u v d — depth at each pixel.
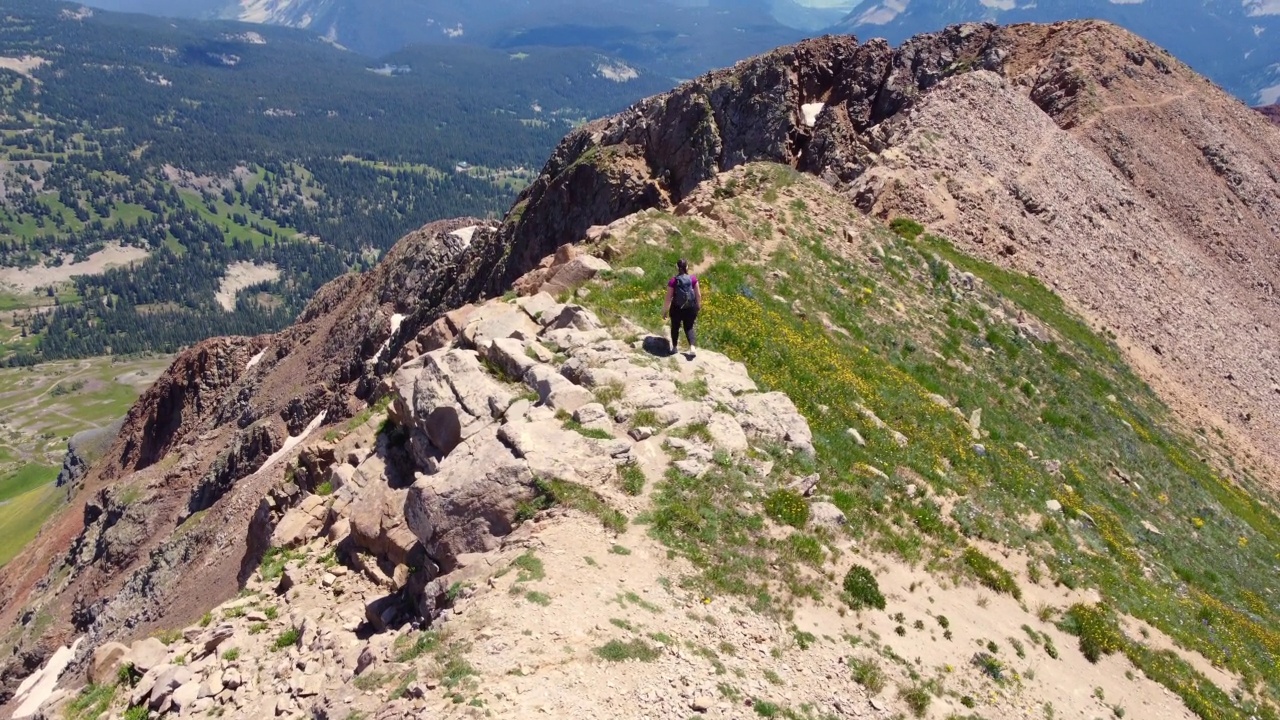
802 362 26.58
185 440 110.25
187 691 15.89
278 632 17.48
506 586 14.29
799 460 20.97
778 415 22.19
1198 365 55.06
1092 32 92.88
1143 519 30.34
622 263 29.58
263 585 20.44
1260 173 90.94
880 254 39.72
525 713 11.23
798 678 14.40
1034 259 51.91
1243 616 26.86
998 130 64.19
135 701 16.25
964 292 41.69
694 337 22.94
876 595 17.61
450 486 16.92
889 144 61.19
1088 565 24.19
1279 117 144.88
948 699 15.85
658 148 90.88
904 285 38.72
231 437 97.81
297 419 85.50
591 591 14.42
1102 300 53.41
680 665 13.31
